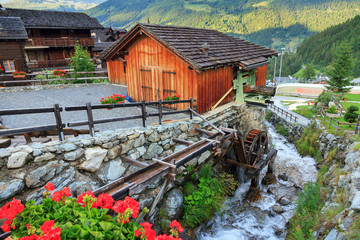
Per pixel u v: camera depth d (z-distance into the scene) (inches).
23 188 192.1
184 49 372.2
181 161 246.4
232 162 476.4
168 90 421.1
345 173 374.3
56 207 124.2
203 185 339.3
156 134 299.0
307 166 609.9
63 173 215.8
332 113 884.0
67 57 1167.0
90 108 235.3
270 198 463.5
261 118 636.7
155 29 398.6
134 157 273.4
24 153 194.9
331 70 1630.2
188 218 308.7
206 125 381.7
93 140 235.3
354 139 474.0
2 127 239.5
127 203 118.4
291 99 1684.3
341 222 251.9
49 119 357.1
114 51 458.9
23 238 97.3
